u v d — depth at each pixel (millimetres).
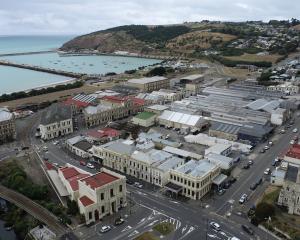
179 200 173625
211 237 142875
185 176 175125
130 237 143875
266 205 152125
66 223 152875
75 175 183125
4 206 181375
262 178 194000
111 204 161625
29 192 177875
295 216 153625
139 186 187875
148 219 157125
